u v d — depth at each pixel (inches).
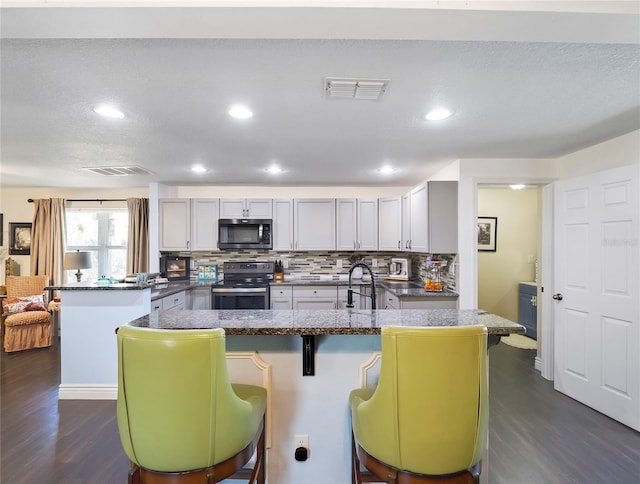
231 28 45.5
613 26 45.7
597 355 107.5
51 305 173.9
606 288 104.7
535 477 76.2
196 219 183.2
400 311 74.9
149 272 183.0
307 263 197.9
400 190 193.2
